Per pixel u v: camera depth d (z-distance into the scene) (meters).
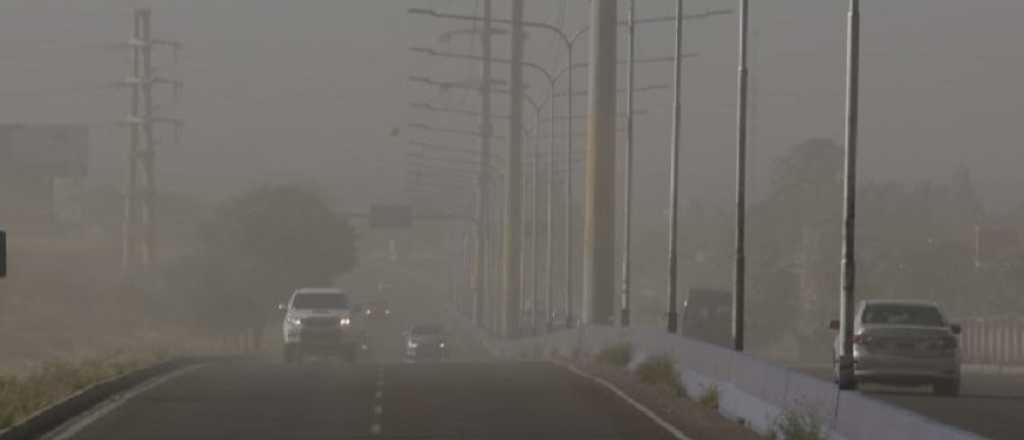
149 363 69.44
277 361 94.81
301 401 52.91
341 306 94.31
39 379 53.50
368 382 61.44
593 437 42.25
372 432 43.66
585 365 73.19
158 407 50.91
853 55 47.16
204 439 42.00
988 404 55.56
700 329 103.12
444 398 54.00
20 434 40.97
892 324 60.78
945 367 59.44
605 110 85.38
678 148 74.62
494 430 44.03
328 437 42.53
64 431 43.78
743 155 59.41
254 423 46.06
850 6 47.25
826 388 36.53
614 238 86.12
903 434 29.86
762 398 43.06
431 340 139.50
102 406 51.28
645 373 60.06
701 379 52.66
